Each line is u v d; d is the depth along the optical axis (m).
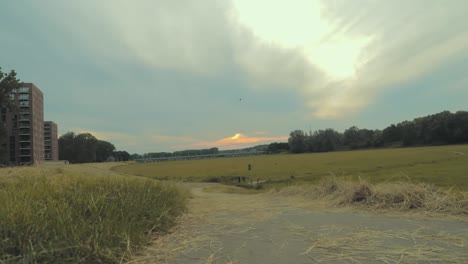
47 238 3.35
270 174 50.62
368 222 5.29
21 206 3.90
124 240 3.77
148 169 86.19
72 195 5.21
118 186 7.19
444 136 125.88
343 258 3.48
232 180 44.78
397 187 7.05
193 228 5.30
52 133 126.44
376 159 72.94
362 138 161.75
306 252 3.72
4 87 44.31
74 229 3.61
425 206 6.09
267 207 7.81
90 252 3.34
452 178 25.64
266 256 3.63
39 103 97.81
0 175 7.70
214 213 7.03
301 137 173.88
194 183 43.03
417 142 137.12
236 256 3.65
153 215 5.29
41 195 5.03
